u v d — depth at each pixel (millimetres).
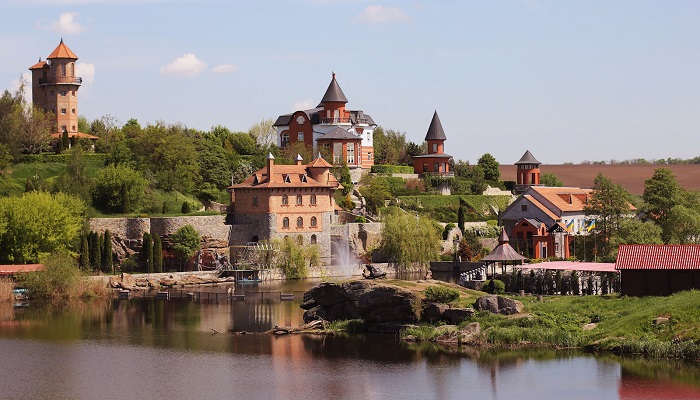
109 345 108250
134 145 198625
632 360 95875
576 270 127062
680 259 111062
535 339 102562
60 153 197625
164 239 166000
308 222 177125
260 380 93062
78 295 144250
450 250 190750
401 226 175250
